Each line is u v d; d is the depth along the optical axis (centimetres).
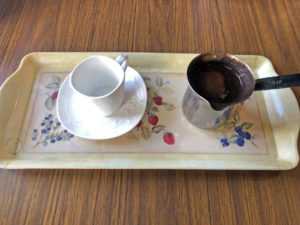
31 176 45
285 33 67
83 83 46
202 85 43
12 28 66
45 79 57
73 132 46
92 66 44
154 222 42
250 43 65
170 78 58
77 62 58
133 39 65
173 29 67
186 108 48
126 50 63
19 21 68
